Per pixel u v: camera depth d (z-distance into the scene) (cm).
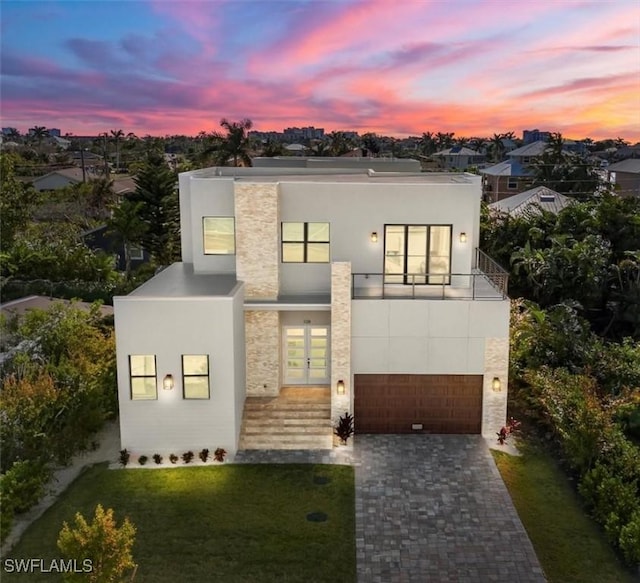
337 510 1528
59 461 1747
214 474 1709
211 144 6269
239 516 1499
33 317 2555
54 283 3962
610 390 2139
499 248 3972
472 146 15600
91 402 1903
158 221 4728
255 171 2659
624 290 3375
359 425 1966
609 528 1373
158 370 1764
